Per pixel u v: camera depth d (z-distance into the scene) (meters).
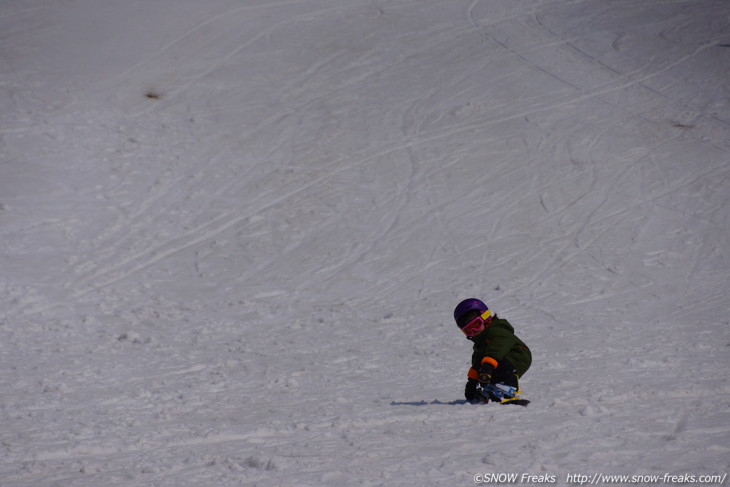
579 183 69.94
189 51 98.25
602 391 24.44
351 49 99.50
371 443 17.80
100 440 18.61
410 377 30.75
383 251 59.91
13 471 15.73
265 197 68.75
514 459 15.77
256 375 31.48
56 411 23.48
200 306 49.72
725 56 93.88
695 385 25.61
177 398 25.97
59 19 105.62
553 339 39.09
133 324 44.94
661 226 62.59
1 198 64.06
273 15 110.06
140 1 113.44
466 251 59.47
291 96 88.38
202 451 17.38
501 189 69.38
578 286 52.91
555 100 85.44
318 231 63.25
